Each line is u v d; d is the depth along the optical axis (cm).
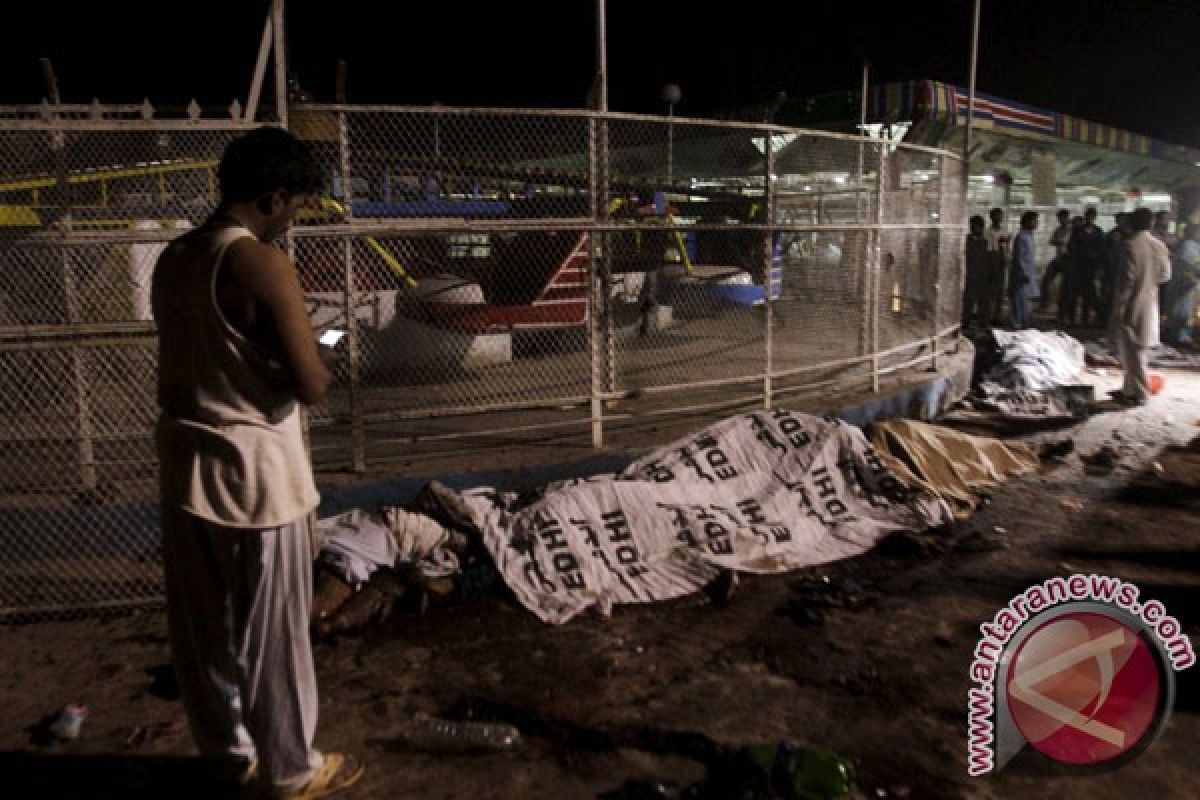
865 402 709
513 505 483
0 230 521
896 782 294
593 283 554
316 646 390
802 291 1054
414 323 736
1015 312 1228
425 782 292
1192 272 1247
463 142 735
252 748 277
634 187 1000
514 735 314
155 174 549
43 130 388
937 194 841
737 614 425
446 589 427
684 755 309
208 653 256
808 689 356
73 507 439
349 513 457
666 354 906
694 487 510
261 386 240
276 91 418
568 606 421
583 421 568
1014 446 679
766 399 654
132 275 513
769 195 618
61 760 303
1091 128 1791
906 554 496
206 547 247
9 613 405
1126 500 596
